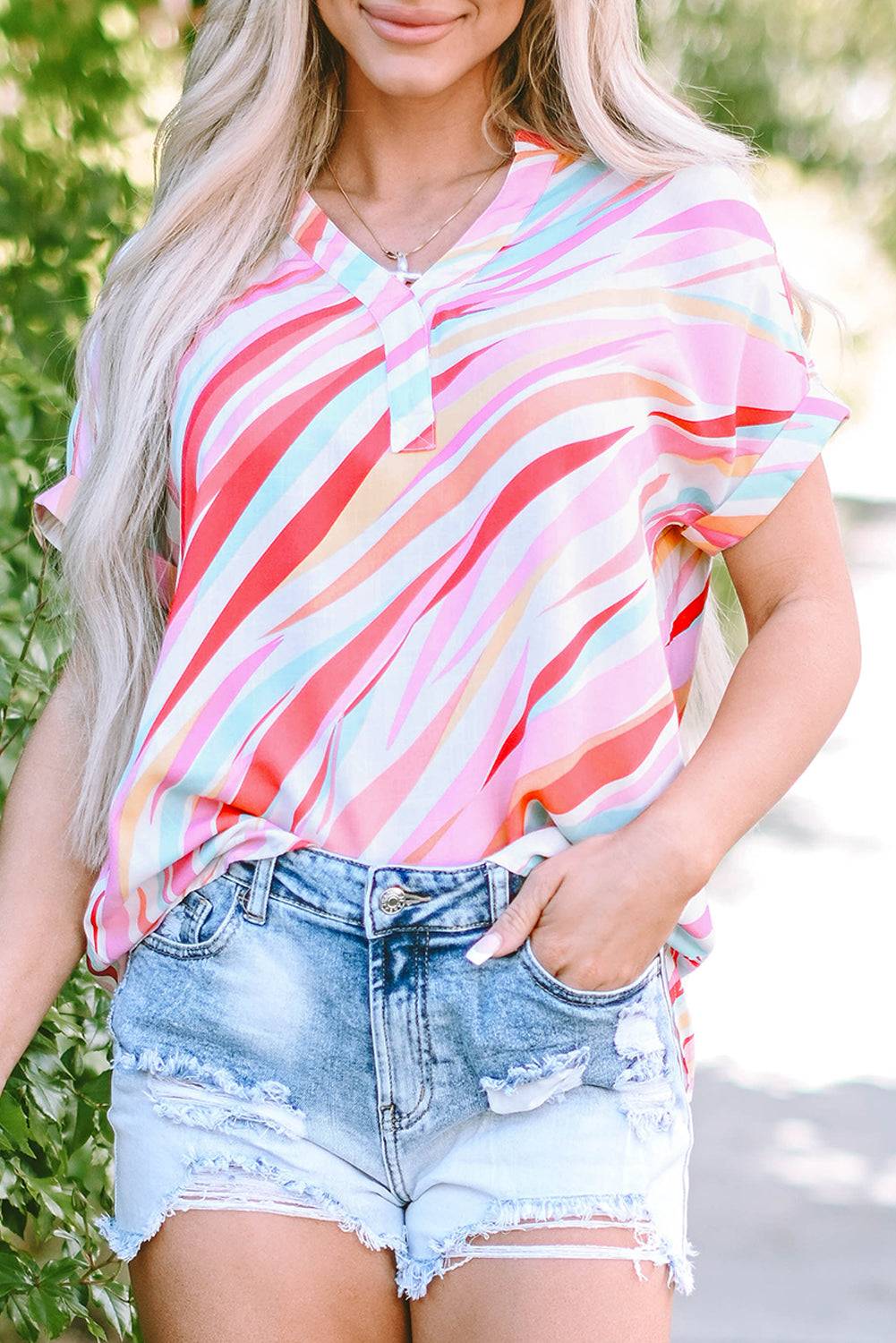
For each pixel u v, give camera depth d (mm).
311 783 2453
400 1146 2395
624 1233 2322
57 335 4195
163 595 2766
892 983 8805
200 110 2781
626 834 2367
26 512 3510
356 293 2564
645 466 2471
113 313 2738
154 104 4730
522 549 2406
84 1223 3346
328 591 2467
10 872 2689
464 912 2365
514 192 2615
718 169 2580
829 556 2557
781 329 2520
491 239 2568
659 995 2420
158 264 2703
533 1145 2336
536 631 2398
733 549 2576
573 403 2410
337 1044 2391
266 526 2488
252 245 2684
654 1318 2326
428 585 2443
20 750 3410
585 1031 2342
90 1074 3432
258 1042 2404
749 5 8891
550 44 2680
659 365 2467
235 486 2506
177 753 2480
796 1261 5586
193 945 2453
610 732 2404
